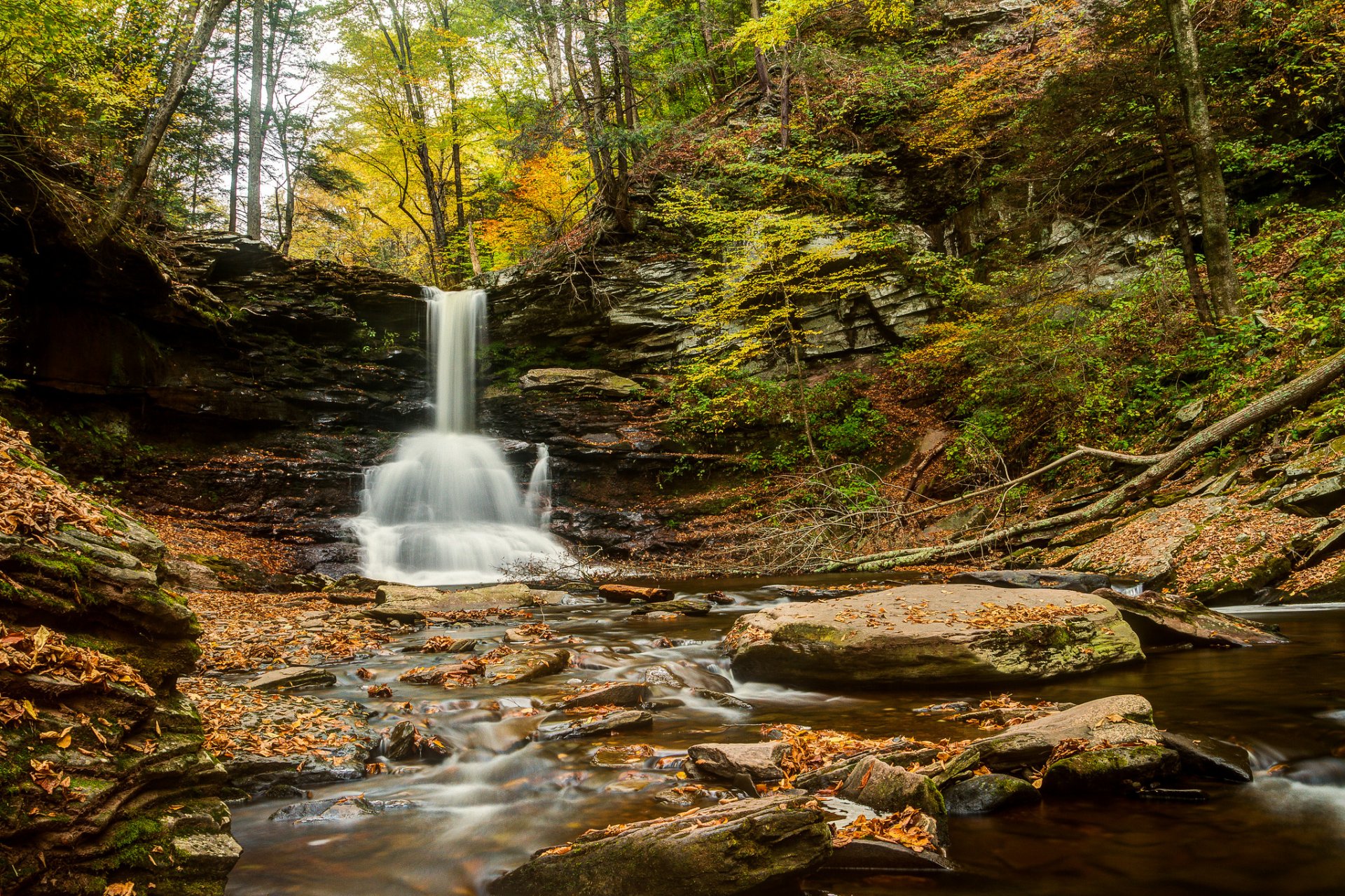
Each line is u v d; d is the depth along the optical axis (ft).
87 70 48.62
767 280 64.85
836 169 75.87
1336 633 25.18
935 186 75.77
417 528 60.29
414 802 13.91
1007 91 71.15
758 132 79.82
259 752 15.15
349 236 124.77
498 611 38.34
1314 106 57.41
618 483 67.41
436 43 93.35
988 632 21.63
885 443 64.75
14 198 43.52
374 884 10.92
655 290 74.64
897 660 21.56
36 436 49.01
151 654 10.71
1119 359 55.11
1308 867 10.59
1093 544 40.01
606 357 76.07
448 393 73.97
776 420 68.69
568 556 60.44
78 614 9.92
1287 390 36.01
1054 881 10.40
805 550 53.16
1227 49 56.03
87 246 47.09
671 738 17.39
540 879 10.65
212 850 9.46
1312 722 15.99
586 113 73.77
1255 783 13.48
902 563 48.24
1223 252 48.11
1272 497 34.81
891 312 71.56
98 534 11.15
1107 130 53.93
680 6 92.02
